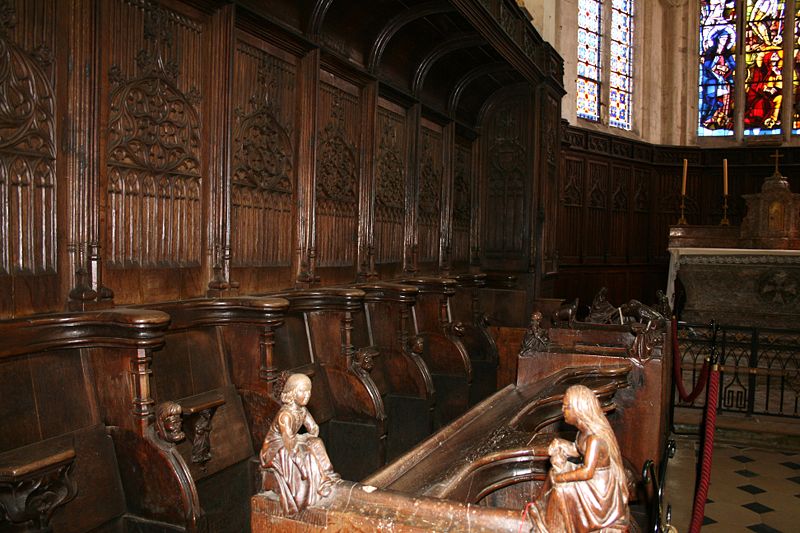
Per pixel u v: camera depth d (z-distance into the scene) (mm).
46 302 2857
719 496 4512
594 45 12711
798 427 5719
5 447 2482
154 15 3434
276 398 3588
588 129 11734
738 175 12984
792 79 13016
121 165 3252
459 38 6184
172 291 3590
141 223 3391
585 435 1657
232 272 4039
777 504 4375
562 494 1604
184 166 3676
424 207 7012
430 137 7102
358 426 4445
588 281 12031
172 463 2760
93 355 2896
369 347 4953
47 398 2686
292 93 4668
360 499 1738
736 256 8852
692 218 13305
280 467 1777
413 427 5152
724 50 13547
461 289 6879
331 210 5238
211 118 3826
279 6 4426
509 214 7961
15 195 2734
